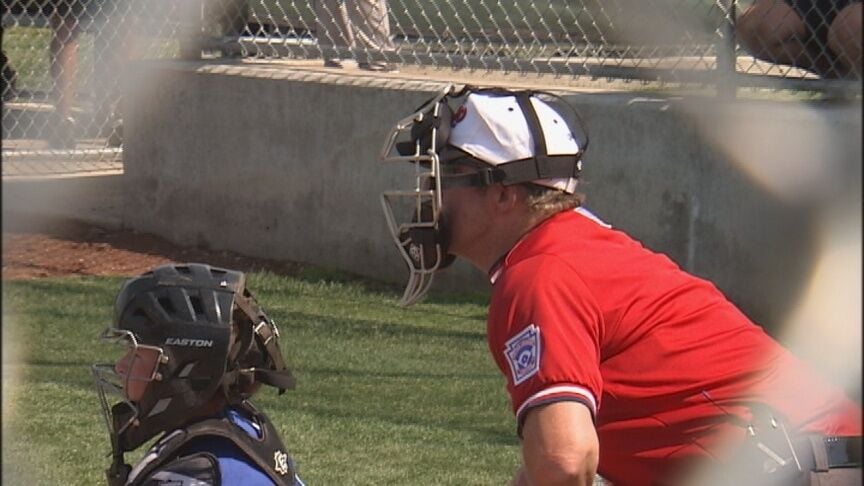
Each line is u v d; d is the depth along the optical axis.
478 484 16.92
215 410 9.20
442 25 30.05
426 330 24.81
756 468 8.86
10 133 29.95
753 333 9.22
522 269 8.84
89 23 32.19
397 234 9.59
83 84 32.41
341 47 31.16
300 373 21.95
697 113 24.14
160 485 8.70
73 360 21.81
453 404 20.42
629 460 9.16
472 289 27.80
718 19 24.42
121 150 33.12
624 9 26.00
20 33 32.03
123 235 31.45
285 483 9.19
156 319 9.03
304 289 28.09
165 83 31.97
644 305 8.94
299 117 29.94
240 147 31.00
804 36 22.73
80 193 31.62
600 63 26.98
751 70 24.62
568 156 9.24
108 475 9.55
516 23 28.78
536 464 8.32
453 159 9.24
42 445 17.12
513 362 8.54
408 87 28.28
